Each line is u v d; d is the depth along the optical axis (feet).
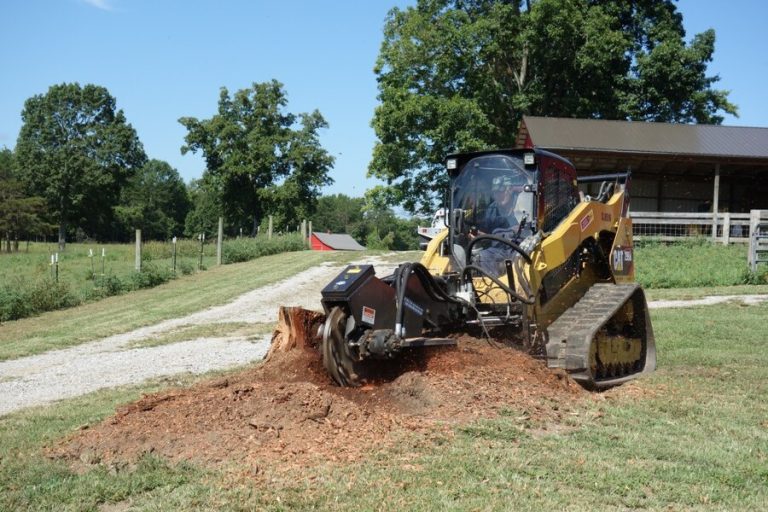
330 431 20.86
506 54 136.56
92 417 26.07
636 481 18.28
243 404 22.29
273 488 17.48
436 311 27.35
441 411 23.07
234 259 107.24
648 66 134.51
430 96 123.03
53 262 73.31
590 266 34.06
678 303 56.29
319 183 192.03
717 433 22.80
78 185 231.71
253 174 190.08
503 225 29.27
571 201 31.78
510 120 139.64
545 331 29.30
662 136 99.86
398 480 17.94
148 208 383.24
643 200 105.60
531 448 20.44
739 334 41.98
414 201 133.08
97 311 62.75
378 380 26.12
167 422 21.65
